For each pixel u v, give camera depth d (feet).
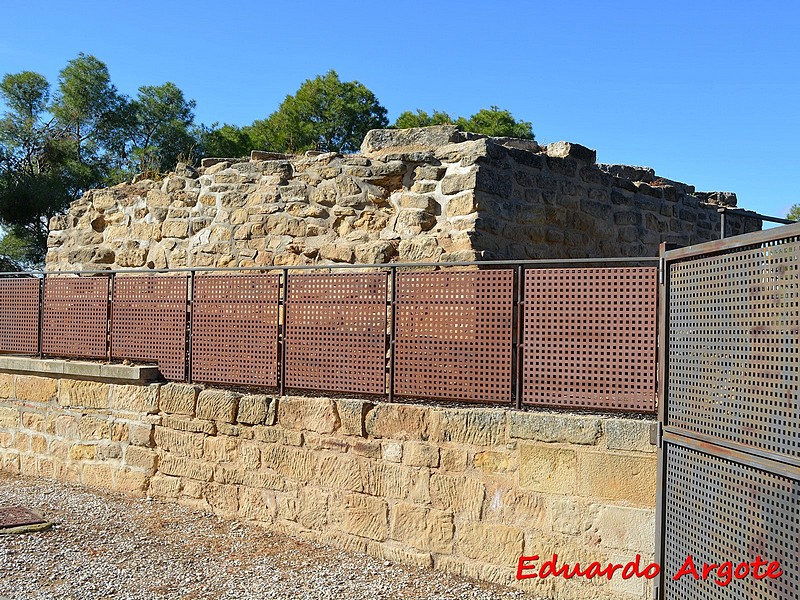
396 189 27.35
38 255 93.30
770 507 11.39
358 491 19.08
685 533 13.84
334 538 19.49
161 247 32.83
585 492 16.01
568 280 16.83
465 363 18.08
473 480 17.38
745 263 12.16
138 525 20.97
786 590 10.97
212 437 22.06
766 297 11.60
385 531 18.60
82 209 35.83
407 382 18.85
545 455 16.47
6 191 85.87
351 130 120.67
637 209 33.76
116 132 110.83
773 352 11.41
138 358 24.64
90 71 107.34
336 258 27.86
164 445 23.25
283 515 20.49
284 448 20.53
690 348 13.83
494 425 17.12
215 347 22.65
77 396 25.53
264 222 29.91
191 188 32.14
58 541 19.45
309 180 29.14
